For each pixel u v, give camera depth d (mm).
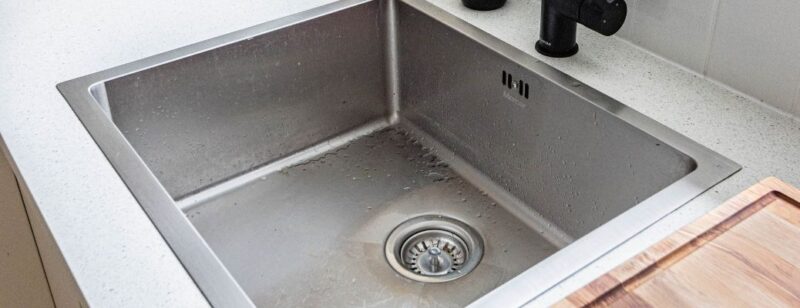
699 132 967
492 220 1182
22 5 1333
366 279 1084
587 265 770
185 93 1174
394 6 1306
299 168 1294
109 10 1307
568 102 1054
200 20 1262
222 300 740
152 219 843
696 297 706
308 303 1048
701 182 871
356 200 1224
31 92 1082
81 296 775
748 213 785
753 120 985
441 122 1306
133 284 764
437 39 1248
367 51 1321
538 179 1154
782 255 741
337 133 1351
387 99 1378
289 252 1130
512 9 1273
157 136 1179
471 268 1102
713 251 750
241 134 1258
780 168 899
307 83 1283
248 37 1194
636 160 985
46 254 1165
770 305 695
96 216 851
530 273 764
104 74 1107
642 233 805
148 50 1179
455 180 1260
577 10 1042
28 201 1051
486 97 1194
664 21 1093
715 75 1058
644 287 719
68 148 961
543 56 1132
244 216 1200
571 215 1115
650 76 1083
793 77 960
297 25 1230
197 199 1236
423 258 1128
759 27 975
